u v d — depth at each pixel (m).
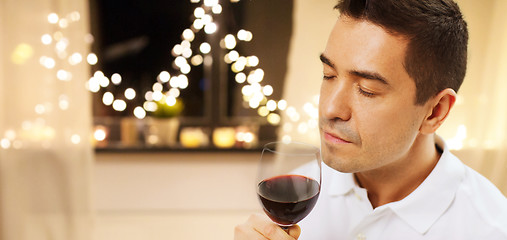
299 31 2.31
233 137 2.62
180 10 2.50
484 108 2.39
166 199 2.63
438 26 0.65
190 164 2.60
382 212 0.87
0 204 2.38
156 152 2.53
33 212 2.42
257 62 2.49
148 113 2.63
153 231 2.63
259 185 0.80
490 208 0.85
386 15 0.63
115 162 2.56
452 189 0.85
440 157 0.87
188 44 2.54
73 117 2.36
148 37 2.51
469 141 2.43
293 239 0.75
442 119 0.73
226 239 2.65
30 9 2.24
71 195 2.42
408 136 0.71
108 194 2.60
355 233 0.91
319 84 2.36
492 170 2.42
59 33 2.28
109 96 2.54
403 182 0.86
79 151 2.39
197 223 2.64
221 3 2.45
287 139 2.43
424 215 0.84
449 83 0.70
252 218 0.81
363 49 0.65
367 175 0.88
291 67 2.35
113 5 2.47
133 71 2.54
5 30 2.24
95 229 2.50
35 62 2.29
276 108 2.55
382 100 0.66
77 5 2.26
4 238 2.41
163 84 2.56
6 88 2.30
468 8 2.30
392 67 0.64
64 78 2.32
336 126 0.70
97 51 2.51
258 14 2.45
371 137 0.69
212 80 2.62
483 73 2.36
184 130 2.67
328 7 2.28
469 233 0.83
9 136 2.34
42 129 2.36
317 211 1.00
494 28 2.30
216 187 2.63
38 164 2.38
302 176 0.78
